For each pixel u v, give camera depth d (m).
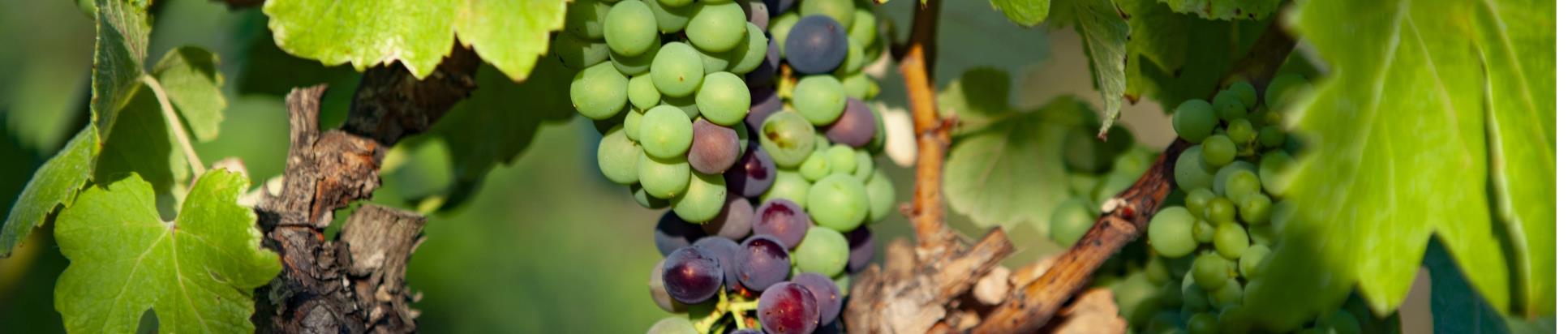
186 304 0.56
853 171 0.59
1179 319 0.62
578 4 0.53
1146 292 0.64
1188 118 0.58
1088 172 0.68
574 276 1.42
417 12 0.52
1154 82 0.64
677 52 0.53
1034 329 0.61
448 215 0.71
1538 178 0.52
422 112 0.59
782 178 0.58
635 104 0.54
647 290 1.54
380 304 0.58
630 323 1.50
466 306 1.19
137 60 0.59
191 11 0.76
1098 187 0.66
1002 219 0.69
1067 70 1.28
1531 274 0.52
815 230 0.57
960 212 0.70
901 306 0.60
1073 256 0.60
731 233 0.57
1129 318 0.64
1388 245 0.50
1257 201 0.57
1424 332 1.26
